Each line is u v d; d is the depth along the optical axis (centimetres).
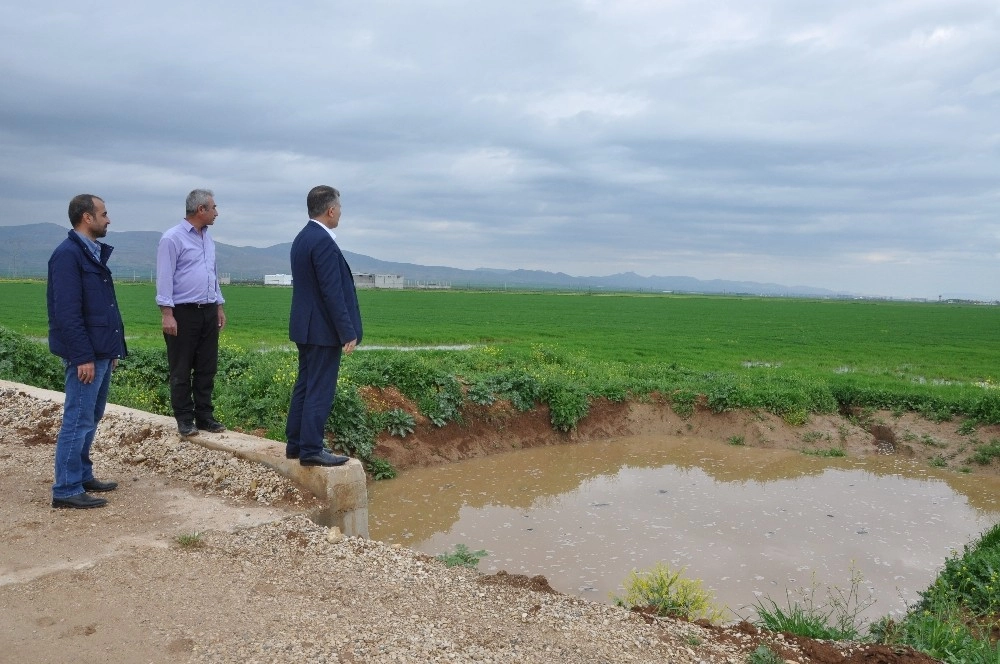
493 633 443
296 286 654
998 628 632
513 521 957
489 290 15650
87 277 608
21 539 539
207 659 389
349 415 1167
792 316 6253
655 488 1139
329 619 444
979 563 738
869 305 10875
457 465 1262
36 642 397
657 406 1557
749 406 1511
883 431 1473
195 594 465
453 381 1364
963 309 10106
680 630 475
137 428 823
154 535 561
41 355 1429
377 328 3641
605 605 507
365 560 545
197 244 769
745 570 786
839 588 742
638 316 5584
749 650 457
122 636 408
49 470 719
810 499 1088
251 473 693
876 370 2275
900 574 787
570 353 2309
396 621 448
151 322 3353
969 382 2041
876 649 475
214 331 798
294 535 577
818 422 1500
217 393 1245
